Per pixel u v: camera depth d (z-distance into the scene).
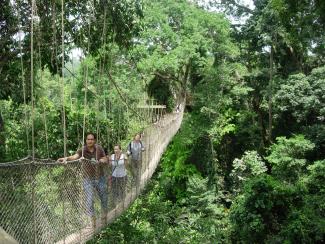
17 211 3.42
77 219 4.52
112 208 5.91
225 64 20.97
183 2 20.53
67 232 4.28
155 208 9.82
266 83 20.89
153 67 17.69
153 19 18.62
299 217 11.92
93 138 5.52
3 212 3.28
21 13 6.89
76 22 7.48
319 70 18.47
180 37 19.59
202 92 20.38
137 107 13.13
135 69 16.59
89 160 4.88
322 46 17.34
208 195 16.73
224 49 20.91
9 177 3.35
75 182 4.50
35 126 9.33
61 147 9.99
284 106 18.73
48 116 9.98
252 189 12.55
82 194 4.65
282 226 12.02
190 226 10.82
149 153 8.92
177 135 19.70
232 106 21.61
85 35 7.65
